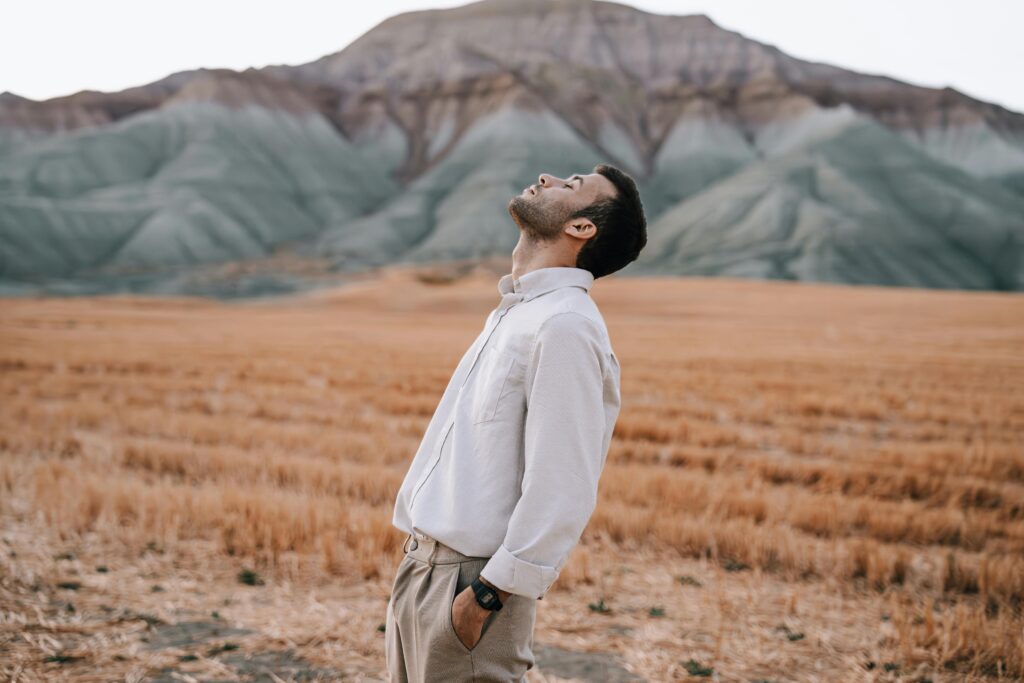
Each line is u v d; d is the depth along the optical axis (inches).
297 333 1619.1
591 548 238.4
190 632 163.5
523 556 80.1
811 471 369.4
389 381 741.9
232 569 203.8
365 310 2901.1
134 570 200.4
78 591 184.2
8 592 180.1
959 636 168.1
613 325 1989.4
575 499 81.4
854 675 156.1
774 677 154.3
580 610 187.3
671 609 189.8
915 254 7628.0
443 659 86.7
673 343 1386.6
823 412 606.5
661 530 245.1
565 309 86.0
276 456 350.0
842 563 225.1
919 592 210.8
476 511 85.7
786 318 2294.5
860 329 1862.7
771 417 563.2
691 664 157.5
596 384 84.4
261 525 224.1
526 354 86.9
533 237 96.0
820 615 189.8
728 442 465.1
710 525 245.1
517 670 88.0
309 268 6368.1
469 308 2952.8
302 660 152.1
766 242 7677.2
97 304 2972.4
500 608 82.7
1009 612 190.2
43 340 1245.1
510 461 87.0
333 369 852.0
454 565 86.7
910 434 518.0
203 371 811.4
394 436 458.9
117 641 156.4
